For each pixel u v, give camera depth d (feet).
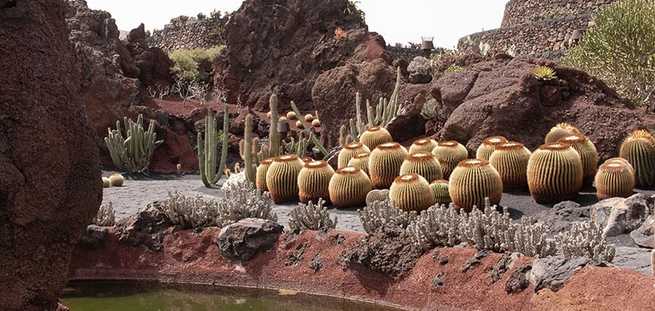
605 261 19.47
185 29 112.16
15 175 11.80
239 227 27.22
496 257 21.57
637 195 27.43
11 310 12.23
